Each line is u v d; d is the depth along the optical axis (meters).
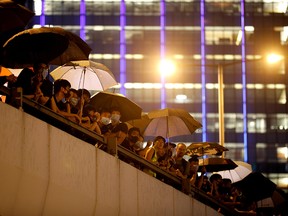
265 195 27.16
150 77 118.06
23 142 12.10
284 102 119.06
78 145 13.76
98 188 14.45
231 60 119.12
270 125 118.56
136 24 118.75
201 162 24.70
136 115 19.30
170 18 119.12
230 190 24.56
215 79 118.62
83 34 118.25
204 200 21.50
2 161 11.58
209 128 117.44
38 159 12.50
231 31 119.50
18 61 15.04
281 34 119.81
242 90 119.12
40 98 14.22
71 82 18.56
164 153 19.08
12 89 12.46
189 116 21.17
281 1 119.88
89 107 16.64
